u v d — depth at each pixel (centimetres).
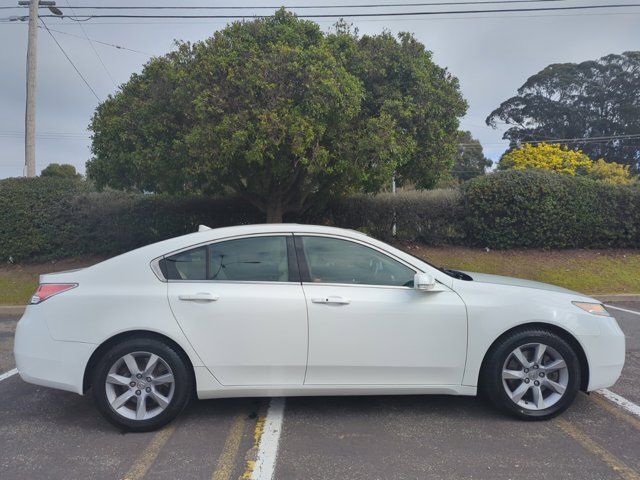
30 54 1441
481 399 461
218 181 964
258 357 395
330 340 396
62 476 333
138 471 339
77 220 1280
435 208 1325
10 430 405
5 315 950
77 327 393
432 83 1081
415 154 1066
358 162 948
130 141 950
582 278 1122
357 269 415
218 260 413
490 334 404
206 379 395
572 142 5406
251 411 436
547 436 385
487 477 328
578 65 5659
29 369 396
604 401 457
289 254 415
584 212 1291
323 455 358
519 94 5919
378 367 400
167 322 392
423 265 421
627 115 5253
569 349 409
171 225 1296
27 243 1257
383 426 404
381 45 1049
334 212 1338
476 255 1276
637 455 357
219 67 862
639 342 676
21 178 1312
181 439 384
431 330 402
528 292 419
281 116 837
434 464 345
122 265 409
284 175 952
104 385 391
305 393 402
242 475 332
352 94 880
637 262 1223
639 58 5344
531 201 1279
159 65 970
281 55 855
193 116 876
